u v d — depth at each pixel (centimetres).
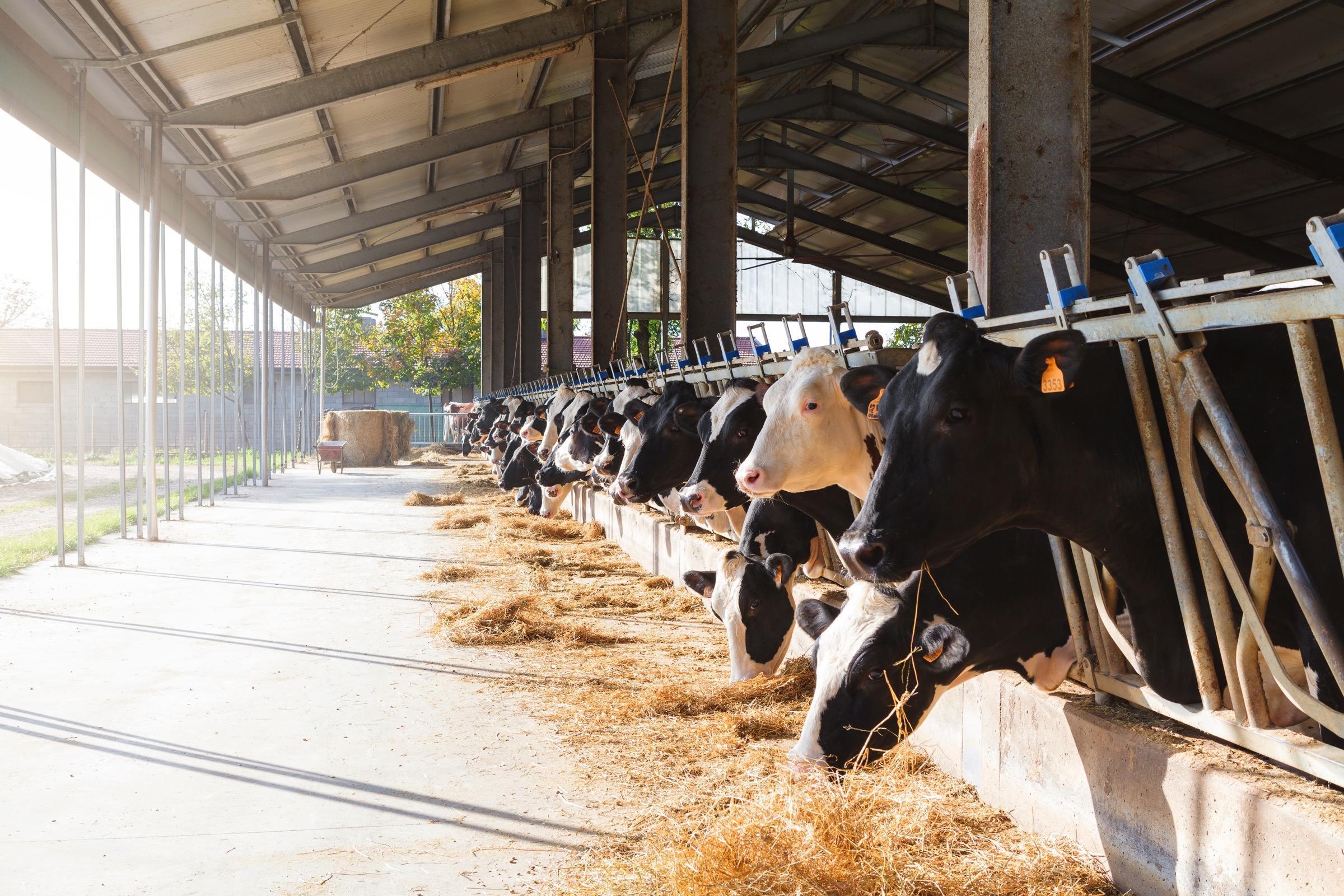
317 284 3138
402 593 896
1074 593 362
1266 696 324
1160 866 314
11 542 1216
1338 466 260
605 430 856
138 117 1208
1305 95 1720
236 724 521
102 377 4178
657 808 395
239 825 393
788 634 579
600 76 1526
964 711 430
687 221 1087
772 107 2222
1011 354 297
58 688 585
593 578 990
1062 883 326
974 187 492
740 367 694
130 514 1578
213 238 1703
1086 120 476
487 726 517
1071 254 341
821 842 325
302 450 3441
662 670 625
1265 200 2161
